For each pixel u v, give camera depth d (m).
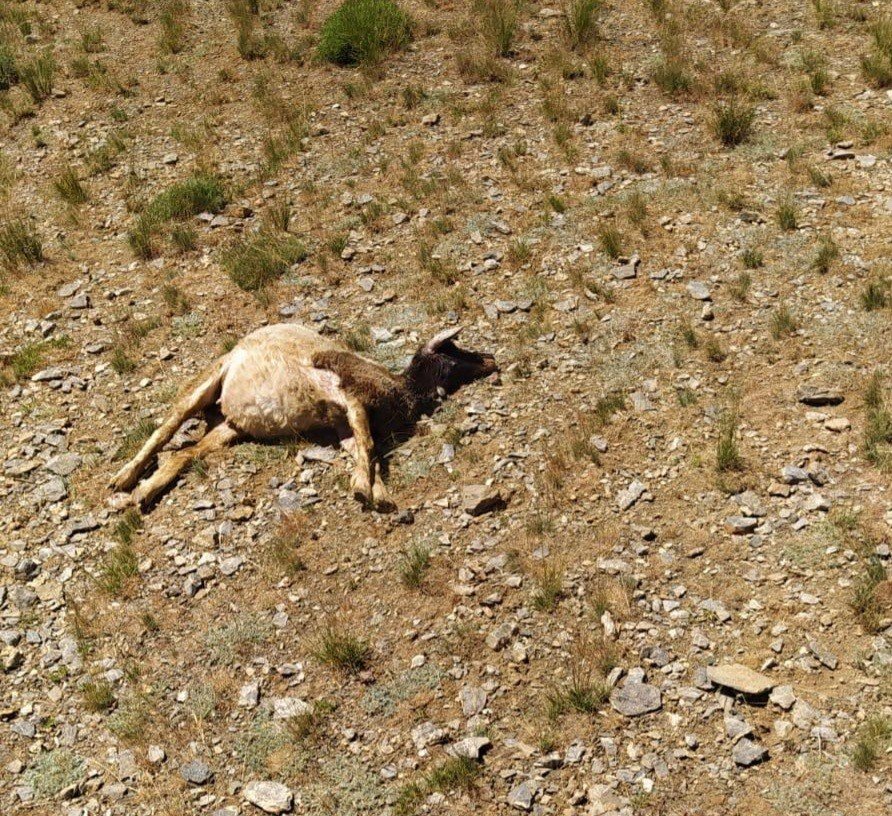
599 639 5.90
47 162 11.89
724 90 11.01
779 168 9.74
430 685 5.82
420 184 10.32
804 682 5.50
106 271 9.97
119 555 6.86
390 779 5.39
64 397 8.45
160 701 5.98
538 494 6.86
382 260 9.44
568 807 5.11
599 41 12.27
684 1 12.82
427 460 7.25
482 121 11.21
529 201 9.86
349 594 6.43
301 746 5.62
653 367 7.75
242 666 6.10
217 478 7.32
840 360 7.51
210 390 7.66
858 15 11.92
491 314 8.56
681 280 8.58
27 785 5.62
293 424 7.46
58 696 6.09
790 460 6.79
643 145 10.39
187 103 12.55
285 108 11.95
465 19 13.09
